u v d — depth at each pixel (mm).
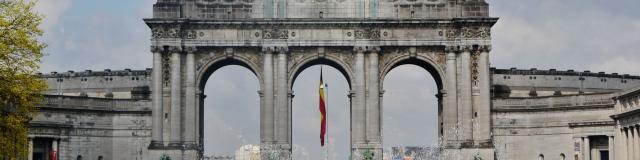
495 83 143375
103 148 129250
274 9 122062
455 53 122375
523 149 129875
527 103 130000
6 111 77875
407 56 122625
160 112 121000
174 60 120938
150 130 129625
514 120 130250
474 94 122375
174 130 120812
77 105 127250
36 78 76375
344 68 122562
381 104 122188
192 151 121125
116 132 130125
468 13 121938
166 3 121062
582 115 126000
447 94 122188
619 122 110250
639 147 102812
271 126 121000
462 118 121938
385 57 122750
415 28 122188
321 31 121812
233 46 121750
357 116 121312
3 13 72562
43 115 123188
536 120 129500
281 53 121250
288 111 121625
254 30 121938
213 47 121812
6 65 72438
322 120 128125
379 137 121438
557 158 127750
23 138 74500
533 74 146000
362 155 120625
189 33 121750
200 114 125562
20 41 72188
